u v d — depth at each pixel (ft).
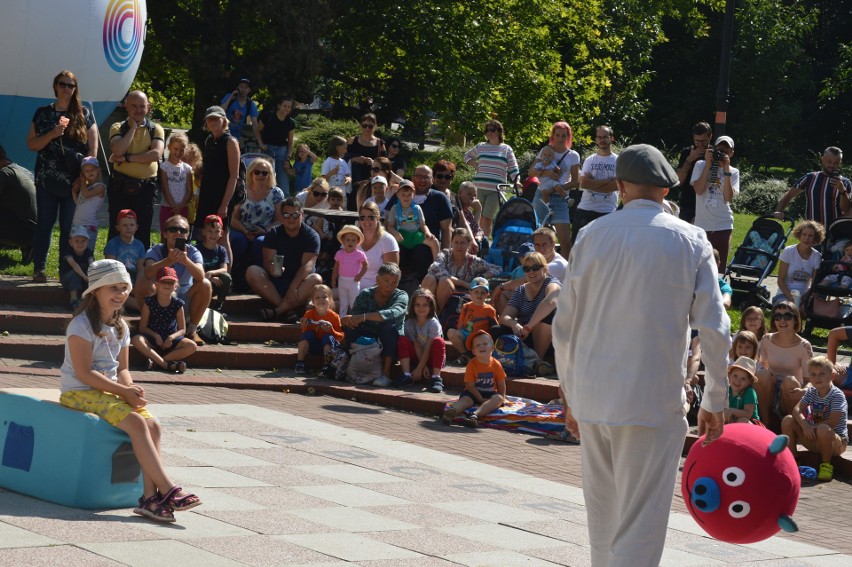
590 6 110.93
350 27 86.33
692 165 43.91
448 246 42.60
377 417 31.14
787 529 14.75
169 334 34.14
